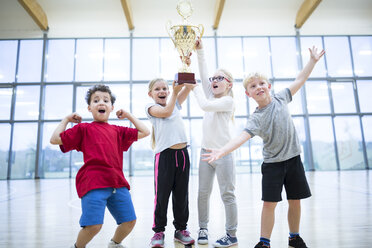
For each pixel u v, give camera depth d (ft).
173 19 30.19
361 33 31.35
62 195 14.25
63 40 30.40
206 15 30.04
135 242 5.74
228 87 6.45
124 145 5.19
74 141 4.66
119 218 4.69
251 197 12.09
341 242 5.46
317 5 26.53
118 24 30.37
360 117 30.27
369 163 29.43
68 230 6.89
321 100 30.45
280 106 5.16
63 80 29.84
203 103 5.69
